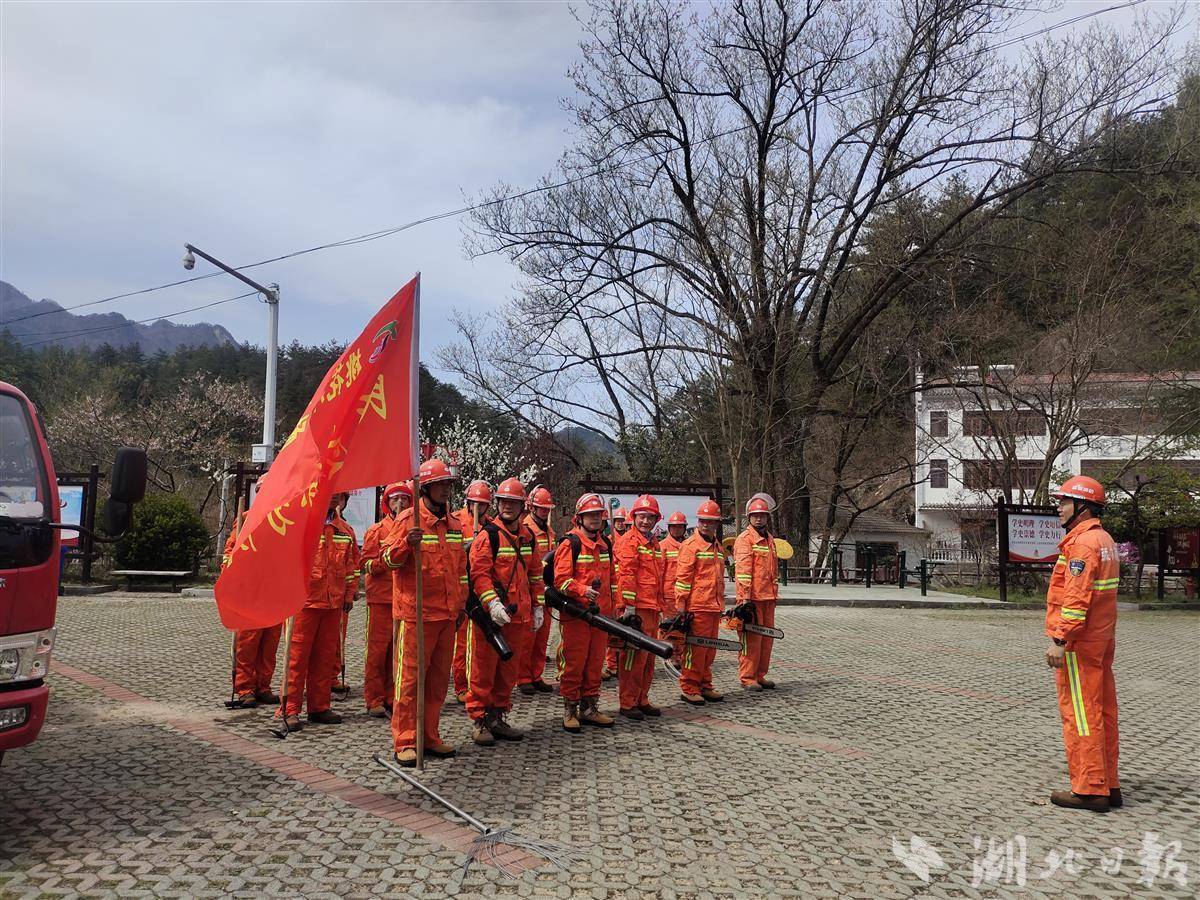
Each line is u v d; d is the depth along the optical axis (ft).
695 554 29.94
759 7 84.58
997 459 94.48
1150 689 34.88
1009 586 76.48
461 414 119.03
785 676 35.42
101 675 30.83
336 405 20.79
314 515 20.03
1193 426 79.61
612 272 94.07
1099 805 19.13
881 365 92.02
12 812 16.65
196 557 63.16
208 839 15.53
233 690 26.73
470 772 20.36
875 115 86.89
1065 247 83.76
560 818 17.31
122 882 13.58
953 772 21.85
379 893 13.53
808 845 16.37
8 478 15.65
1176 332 80.69
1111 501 78.28
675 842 16.24
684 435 102.47
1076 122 81.35
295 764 20.53
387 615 26.25
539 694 30.96
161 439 100.12
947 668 38.09
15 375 156.56
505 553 23.95
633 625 25.82
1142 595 77.82
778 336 85.81
